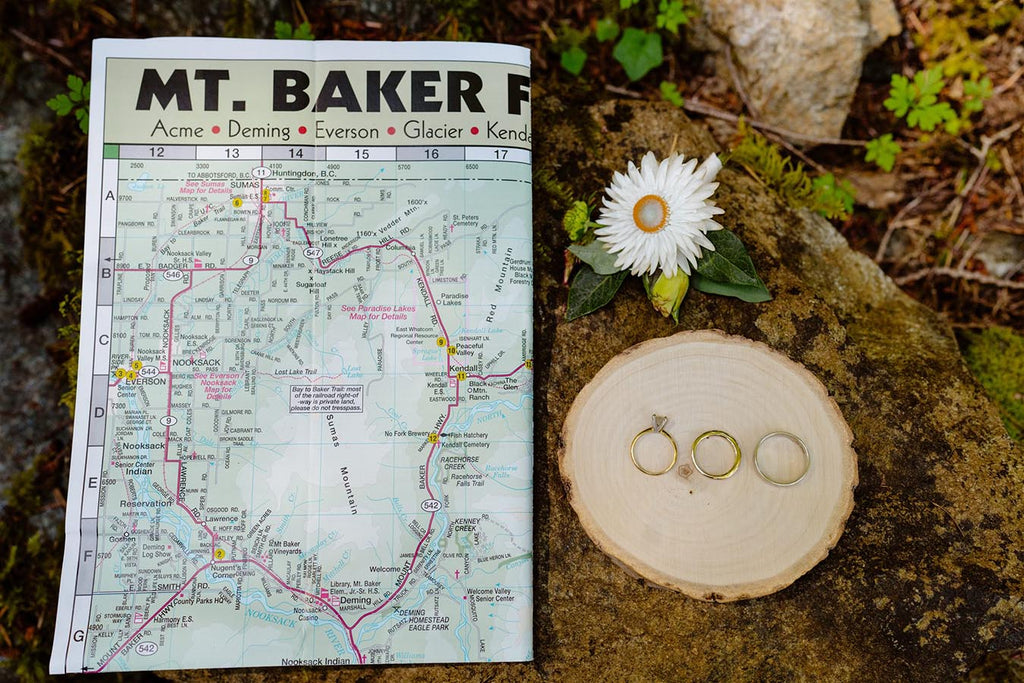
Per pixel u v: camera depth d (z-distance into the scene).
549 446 0.39
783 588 0.36
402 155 0.40
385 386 0.39
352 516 0.38
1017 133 0.46
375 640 0.38
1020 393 0.44
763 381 0.37
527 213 0.40
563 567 0.38
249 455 0.38
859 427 0.38
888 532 0.37
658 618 0.38
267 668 0.38
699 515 0.36
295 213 0.39
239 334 0.39
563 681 0.38
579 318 0.39
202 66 0.40
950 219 0.46
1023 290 0.46
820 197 0.44
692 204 0.37
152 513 0.38
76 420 0.38
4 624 0.42
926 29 0.46
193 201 0.39
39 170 0.42
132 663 0.37
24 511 0.42
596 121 0.42
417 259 0.39
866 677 0.37
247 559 0.38
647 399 0.37
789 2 0.43
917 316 0.42
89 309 0.39
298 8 0.44
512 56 0.40
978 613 0.36
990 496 0.38
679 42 0.46
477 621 0.38
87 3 0.42
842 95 0.45
